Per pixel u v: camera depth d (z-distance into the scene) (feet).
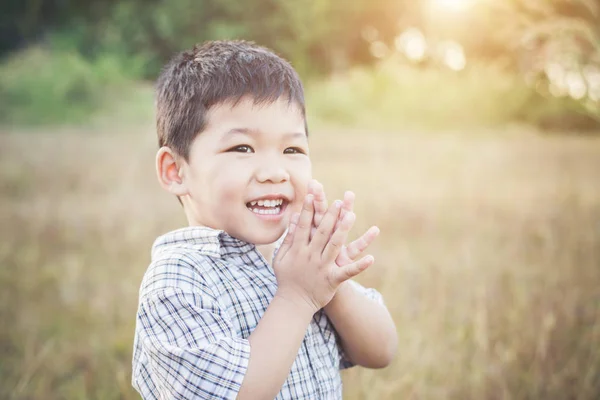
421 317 7.92
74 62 35.22
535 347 7.30
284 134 3.55
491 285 9.18
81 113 31.76
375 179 17.72
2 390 6.72
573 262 10.13
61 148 22.68
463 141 27.53
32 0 49.21
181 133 3.71
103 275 10.26
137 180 17.93
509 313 8.16
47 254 11.35
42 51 40.73
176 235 3.74
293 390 3.51
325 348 3.82
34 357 7.37
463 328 7.50
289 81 3.66
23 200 15.39
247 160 3.49
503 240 11.89
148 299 3.42
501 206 14.79
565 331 7.58
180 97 3.74
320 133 29.07
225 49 3.88
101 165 19.63
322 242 3.39
